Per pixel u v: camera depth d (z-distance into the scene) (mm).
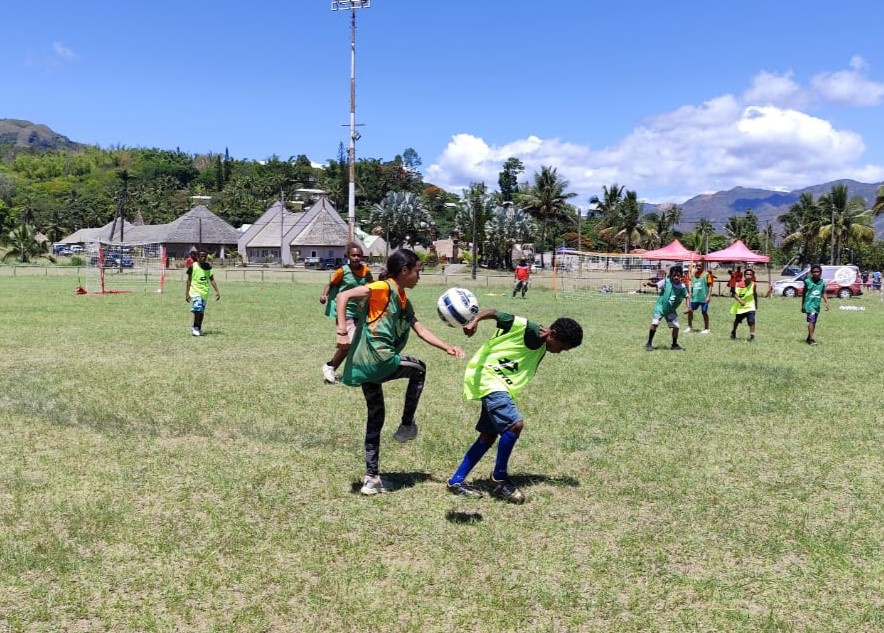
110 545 4355
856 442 6973
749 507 5211
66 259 76438
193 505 5031
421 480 5695
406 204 85188
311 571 4070
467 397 5355
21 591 3783
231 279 45906
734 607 3764
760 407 8469
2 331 14711
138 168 181250
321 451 6418
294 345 13148
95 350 12195
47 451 6254
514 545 4469
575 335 5137
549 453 6527
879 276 48719
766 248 93875
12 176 177750
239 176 165750
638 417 7934
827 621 3639
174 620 3531
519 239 76875
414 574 4043
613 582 4016
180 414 7645
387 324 5152
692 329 18234
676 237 98812
